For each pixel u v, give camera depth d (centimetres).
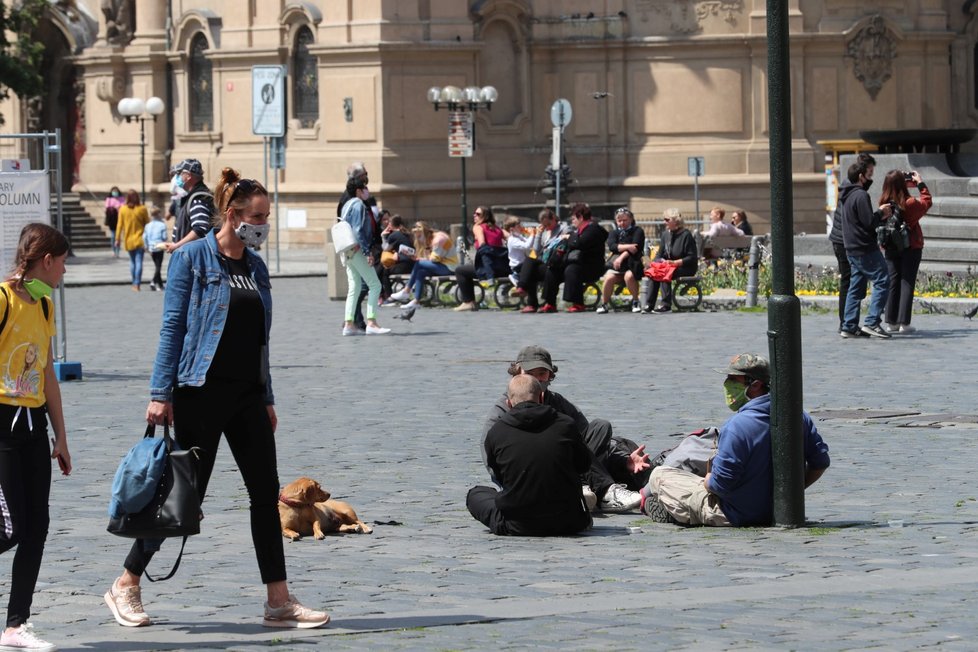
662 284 7194
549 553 2528
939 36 12338
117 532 2003
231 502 2997
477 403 4353
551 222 7344
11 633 1928
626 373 4956
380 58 11731
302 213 12256
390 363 5341
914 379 4709
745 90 12000
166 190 13338
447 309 7575
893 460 3391
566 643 1892
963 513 2816
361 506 2962
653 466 2972
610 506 2903
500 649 1872
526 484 2653
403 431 3875
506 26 12256
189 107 13300
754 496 2719
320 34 12088
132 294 9088
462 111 10656
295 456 3525
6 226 4559
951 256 7662
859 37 12081
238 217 2062
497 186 12156
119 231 12125
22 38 12369
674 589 2233
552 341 5975
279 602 2028
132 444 3722
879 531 2661
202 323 2041
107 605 2148
